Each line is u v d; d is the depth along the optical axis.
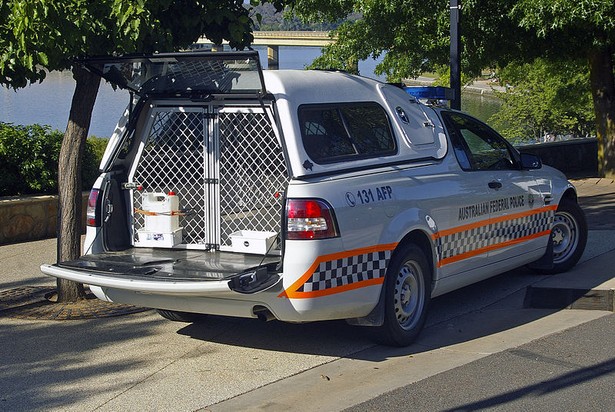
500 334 6.77
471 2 13.48
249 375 5.91
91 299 7.99
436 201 6.62
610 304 7.55
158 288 5.55
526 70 22.27
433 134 7.02
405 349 6.43
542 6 12.78
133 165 6.64
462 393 5.43
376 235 6.00
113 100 29.94
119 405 5.38
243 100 6.19
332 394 5.50
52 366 6.16
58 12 6.49
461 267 7.00
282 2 8.23
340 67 15.95
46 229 11.28
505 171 7.66
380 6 14.42
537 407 5.14
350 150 6.16
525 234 7.86
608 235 10.44
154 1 6.88
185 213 6.48
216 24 7.80
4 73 7.14
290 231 5.56
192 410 5.28
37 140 11.62
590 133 37.47
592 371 5.77
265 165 6.21
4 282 8.85
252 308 5.73
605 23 13.05
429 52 15.01
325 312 5.71
